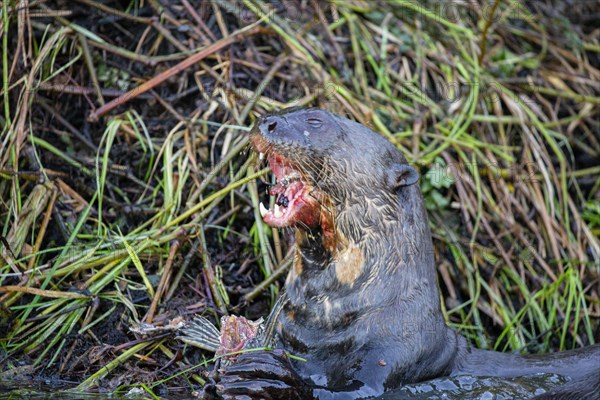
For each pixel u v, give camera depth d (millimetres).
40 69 12031
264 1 13766
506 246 12805
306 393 8648
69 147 11930
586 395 8734
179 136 12180
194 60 12680
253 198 11734
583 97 14648
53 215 11211
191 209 11227
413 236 9570
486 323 12148
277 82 13086
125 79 12602
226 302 10859
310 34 13797
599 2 16484
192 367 9594
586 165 14266
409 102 13641
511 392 9266
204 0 13477
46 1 12695
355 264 9328
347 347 9211
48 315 10203
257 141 9312
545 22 15844
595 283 12727
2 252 10609
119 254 10789
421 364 9297
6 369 9633
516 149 13789
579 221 13250
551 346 12039
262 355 8727
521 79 14633
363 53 14039
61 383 9523
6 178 11211
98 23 12922
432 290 9625
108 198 11539
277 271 11047
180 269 10938
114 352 9938
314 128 9344
